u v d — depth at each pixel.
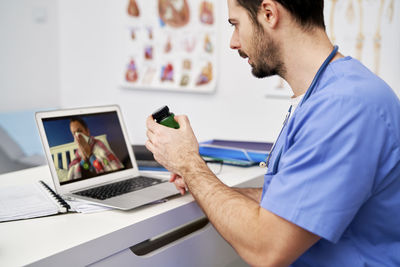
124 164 1.20
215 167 1.38
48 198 0.99
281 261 0.75
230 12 0.90
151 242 1.12
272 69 0.89
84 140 1.12
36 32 3.20
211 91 2.65
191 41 2.69
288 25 0.83
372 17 2.02
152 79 2.90
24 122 2.87
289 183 0.74
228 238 0.81
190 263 1.07
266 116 2.46
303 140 0.75
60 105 3.44
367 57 2.07
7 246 0.73
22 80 3.17
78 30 3.22
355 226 0.79
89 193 1.03
